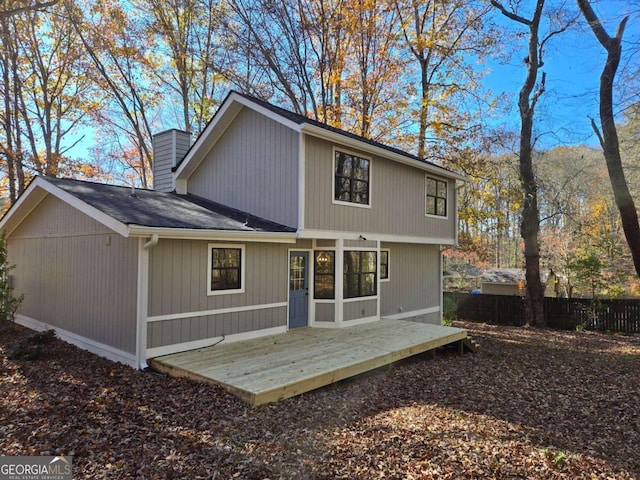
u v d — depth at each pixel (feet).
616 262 74.95
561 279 70.33
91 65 61.72
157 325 22.91
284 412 16.69
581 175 60.49
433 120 61.87
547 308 51.90
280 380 18.74
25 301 34.68
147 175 76.84
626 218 42.96
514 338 42.52
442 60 62.90
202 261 25.25
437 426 16.14
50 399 17.19
